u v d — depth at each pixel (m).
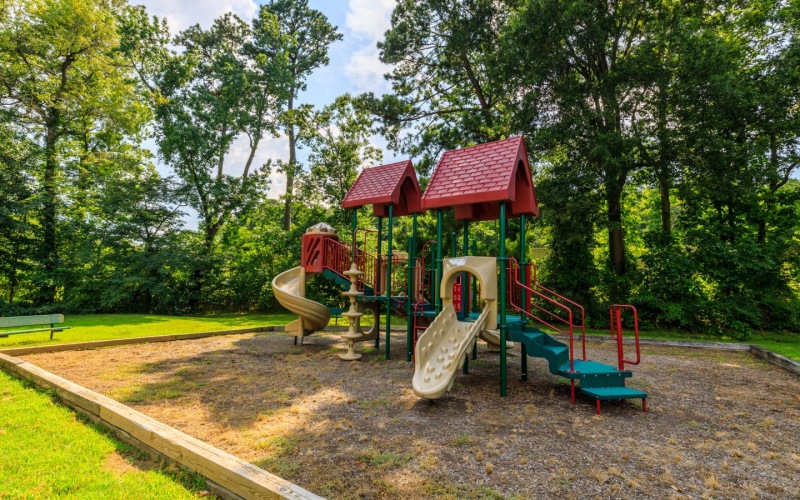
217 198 21.45
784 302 12.77
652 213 18.14
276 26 25.91
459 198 5.95
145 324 13.44
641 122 12.72
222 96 22.69
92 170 21.42
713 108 11.77
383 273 9.63
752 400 5.39
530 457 3.44
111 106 19.59
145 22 22.83
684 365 7.77
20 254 18.47
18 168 17.81
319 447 3.61
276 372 6.72
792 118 12.72
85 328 11.95
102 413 4.06
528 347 5.55
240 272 21.81
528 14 12.96
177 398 5.15
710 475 3.17
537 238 17.81
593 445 3.74
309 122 22.52
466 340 5.20
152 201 19.81
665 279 13.27
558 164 14.16
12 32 17.20
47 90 18.81
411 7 17.34
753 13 14.33
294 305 9.19
